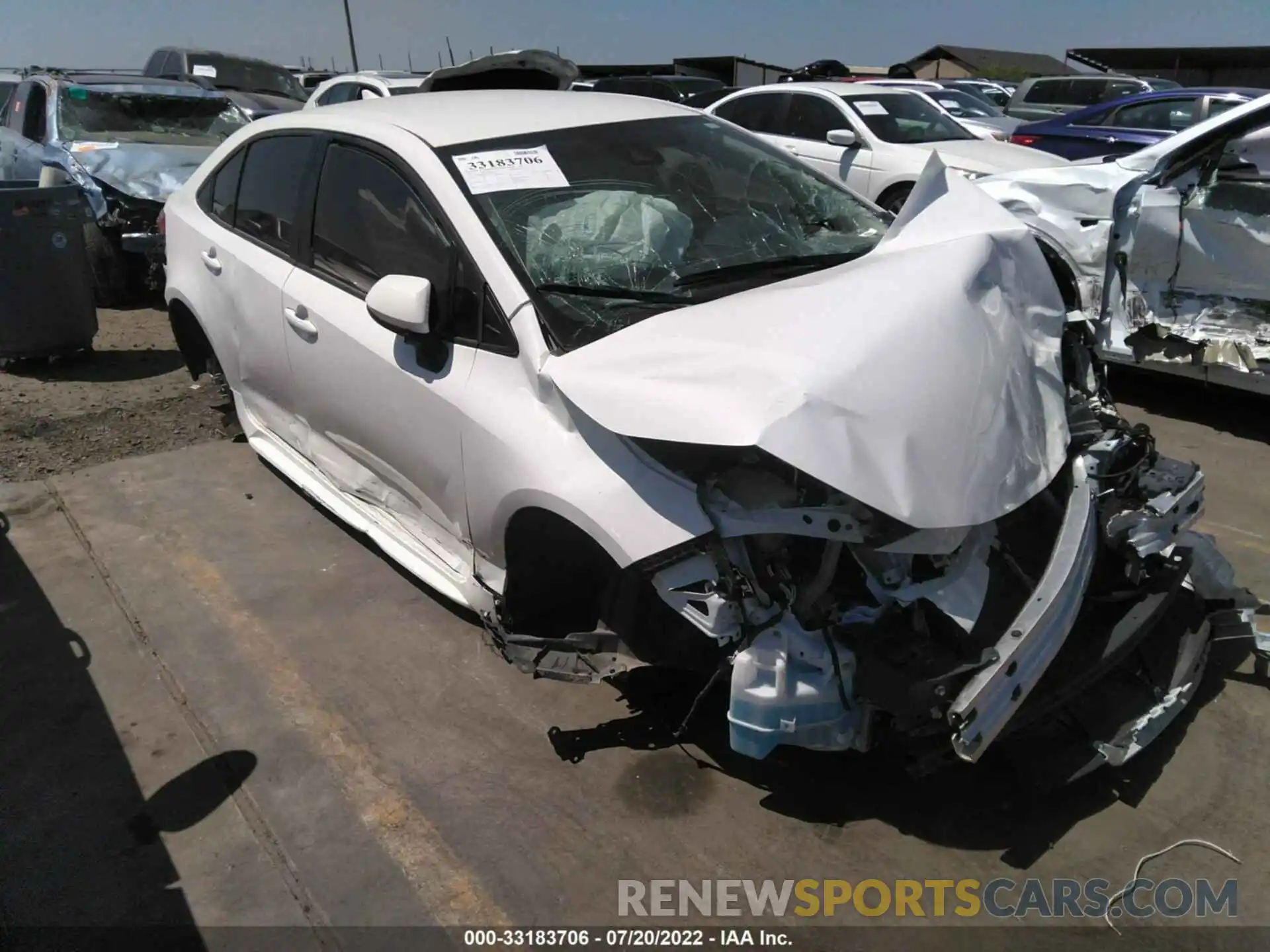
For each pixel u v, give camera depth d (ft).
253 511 13.78
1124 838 7.86
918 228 9.53
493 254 8.86
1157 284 16.70
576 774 8.70
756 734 7.20
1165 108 33.50
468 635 10.77
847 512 6.90
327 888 7.64
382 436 10.19
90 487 14.64
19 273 18.67
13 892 7.64
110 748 9.21
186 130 29.86
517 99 11.55
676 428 6.82
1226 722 9.04
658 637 8.25
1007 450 7.52
